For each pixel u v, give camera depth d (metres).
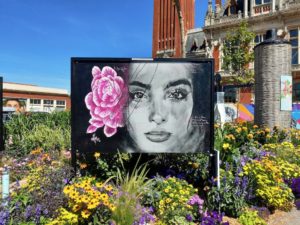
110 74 4.77
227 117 18.42
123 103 4.77
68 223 3.25
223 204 4.20
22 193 3.78
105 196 3.35
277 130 7.93
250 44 24.34
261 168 4.57
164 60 4.77
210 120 4.76
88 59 4.74
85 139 4.77
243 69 23.56
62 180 4.06
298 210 4.76
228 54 24.00
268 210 4.51
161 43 52.91
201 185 5.06
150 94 4.78
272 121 8.95
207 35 33.88
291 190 5.09
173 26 50.78
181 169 5.35
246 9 30.42
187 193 4.18
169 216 3.79
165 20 52.22
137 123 4.78
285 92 8.90
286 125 8.95
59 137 8.58
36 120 11.23
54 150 7.50
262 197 4.54
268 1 28.86
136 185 4.10
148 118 4.78
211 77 4.75
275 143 7.03
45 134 8.57
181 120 4.77
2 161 6.84
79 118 4.77
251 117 18.23
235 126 7.73
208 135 4.77
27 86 51.97
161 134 4.77
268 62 9.04
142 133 4.78
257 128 8.23
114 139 4.77
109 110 4.77
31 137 8.38
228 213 4.25
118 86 4.77
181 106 4.77
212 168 4.70
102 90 4.77
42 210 3.46
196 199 4.19
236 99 25.53
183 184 4.54
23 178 5.30
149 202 4.04
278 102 8.92
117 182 4.43
